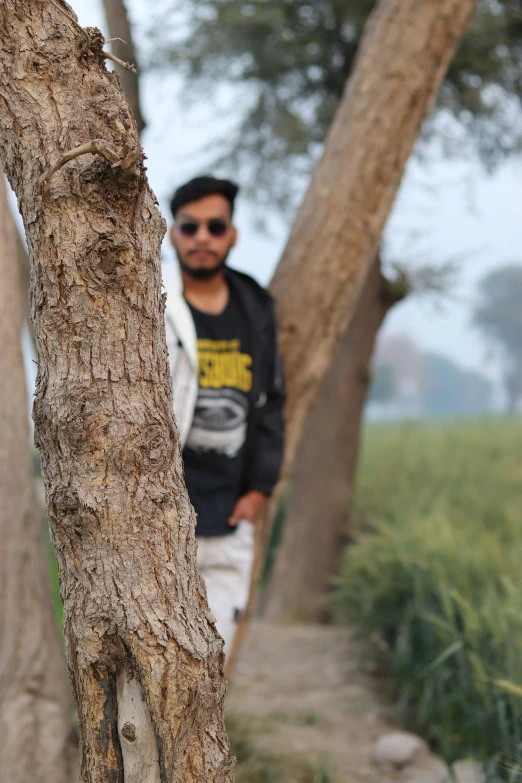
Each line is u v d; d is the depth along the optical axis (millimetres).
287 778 3156
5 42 1292
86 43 1302
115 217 1280
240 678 4508
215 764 1348
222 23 5773
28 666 2520
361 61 3152
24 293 3117
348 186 3061
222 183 2533
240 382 2588
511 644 3209
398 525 5699
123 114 1313
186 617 1326
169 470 1360
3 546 2527
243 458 2703
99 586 1300
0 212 2615
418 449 9461
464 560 4383
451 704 3375
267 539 3293
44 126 1286
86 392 1288
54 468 1320
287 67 6129
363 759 3441
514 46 5953
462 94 6035
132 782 1317
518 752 2779
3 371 2580
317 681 4461
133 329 1312
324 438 6414
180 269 2619
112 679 1323
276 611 6367
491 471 8188
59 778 2455
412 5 3047
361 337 6340
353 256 3104
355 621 5246
